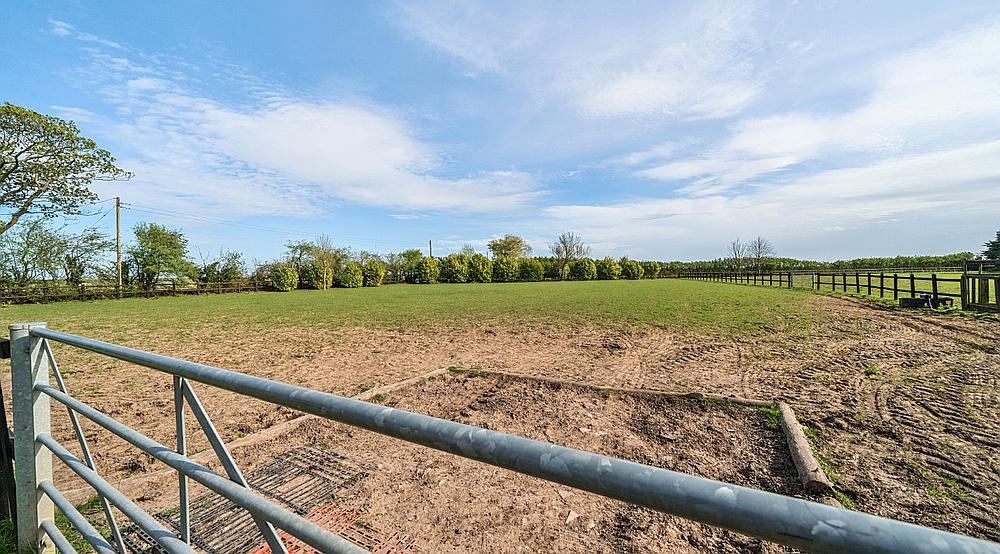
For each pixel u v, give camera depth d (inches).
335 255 1642.5
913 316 410.6
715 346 297.6
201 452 136.8
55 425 165.2
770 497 17.0
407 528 97.2
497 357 284.5
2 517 81.0
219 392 206.8
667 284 1206.3
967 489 104.8
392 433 28.8
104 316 589.6
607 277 1835.6
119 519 97.9
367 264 1594.5
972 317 388.2
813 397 177.8
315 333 409.7
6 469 79.4
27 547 72.6
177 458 46.2
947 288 755.4
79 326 479.8
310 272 1349.7
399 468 125.8
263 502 37.0
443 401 190.2
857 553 14.2
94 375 239.3
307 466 127.0
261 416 171.9
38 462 73.0
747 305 547.2
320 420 164.2
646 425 155.7
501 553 88.7
